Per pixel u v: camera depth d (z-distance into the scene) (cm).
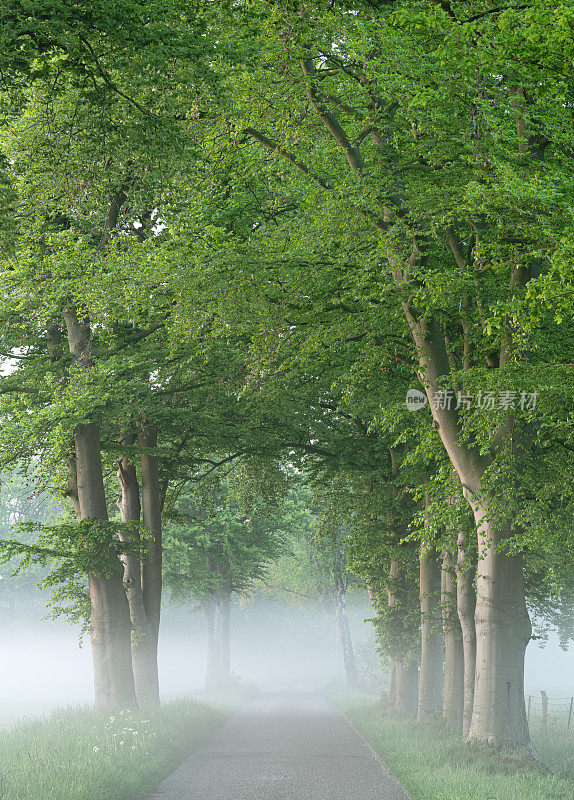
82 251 7269
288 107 5888
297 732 8431
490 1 4319
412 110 4891
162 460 10306
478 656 5944
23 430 7656
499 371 4912
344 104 6228
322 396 10062
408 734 7400
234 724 9562
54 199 7062
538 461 6712
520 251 4872
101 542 8381
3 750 5250
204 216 7000
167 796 4212
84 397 7456
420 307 6028
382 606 11125
